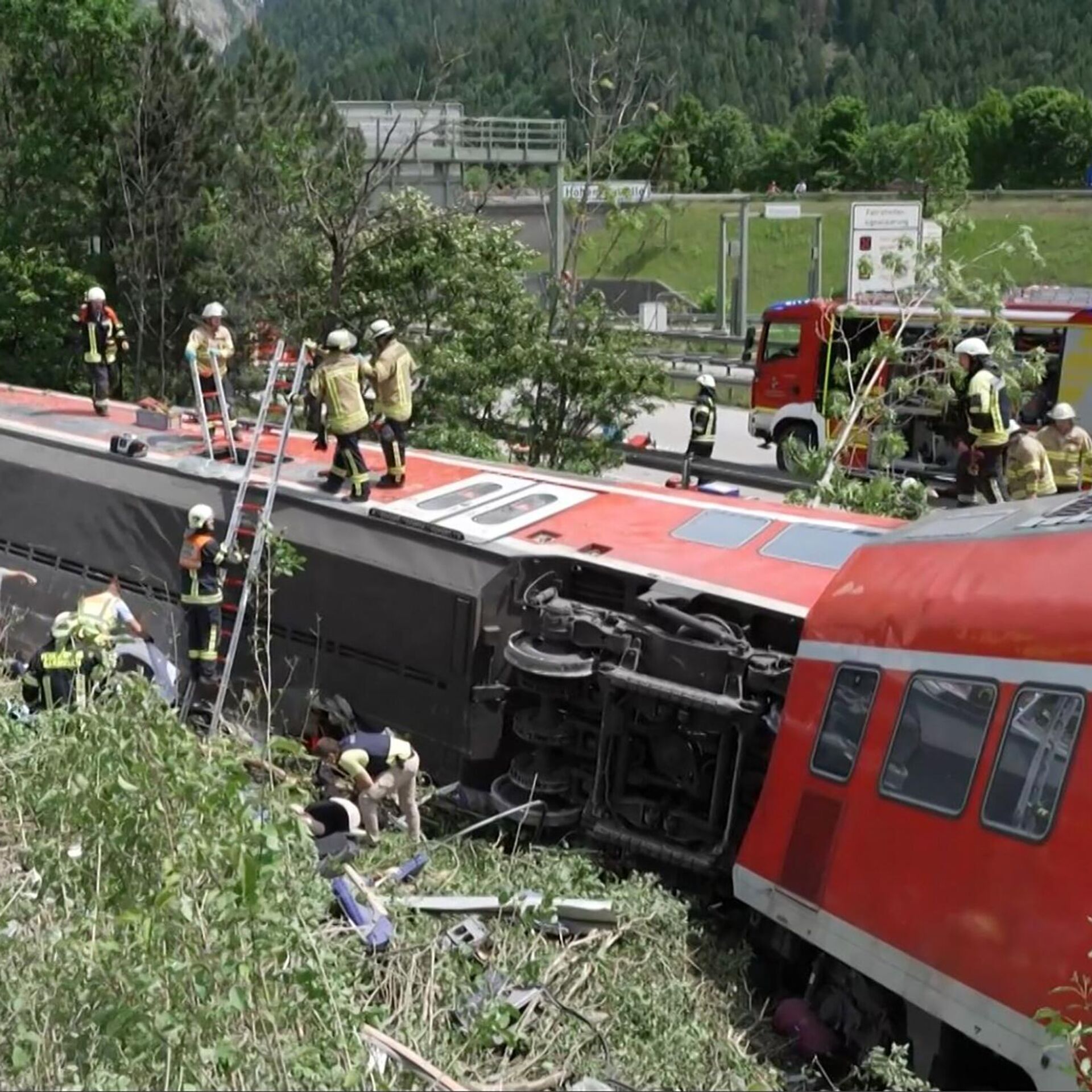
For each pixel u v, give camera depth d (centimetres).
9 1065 586
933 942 686
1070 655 656
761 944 863
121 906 605
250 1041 560
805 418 2605
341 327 2061
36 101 2808
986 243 5591
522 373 2027
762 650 923
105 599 1084
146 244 2677
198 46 2844
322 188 2314
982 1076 718
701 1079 702
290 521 1166
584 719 980
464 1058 676
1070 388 2238
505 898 783
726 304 5341
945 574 761
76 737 704
